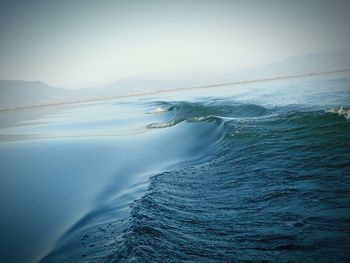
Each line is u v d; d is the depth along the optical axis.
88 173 13.26
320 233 5.05
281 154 10.41
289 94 34.41
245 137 14.01
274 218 5.95
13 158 19.03
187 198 8.09
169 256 4.81
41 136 28.03
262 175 8.90
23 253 6.72
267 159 10.31
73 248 6.28
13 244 7.28
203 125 19.70
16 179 13.84
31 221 8.59
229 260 4.64
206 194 8.23
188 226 6.12
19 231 8.01
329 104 20.34
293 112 17.09
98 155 16.88
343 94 26.27
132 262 4.57
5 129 39.56
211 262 4.63
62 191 11.09
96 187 11.00
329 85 40.94
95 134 25.73
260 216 6.18
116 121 35.19
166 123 25.98
